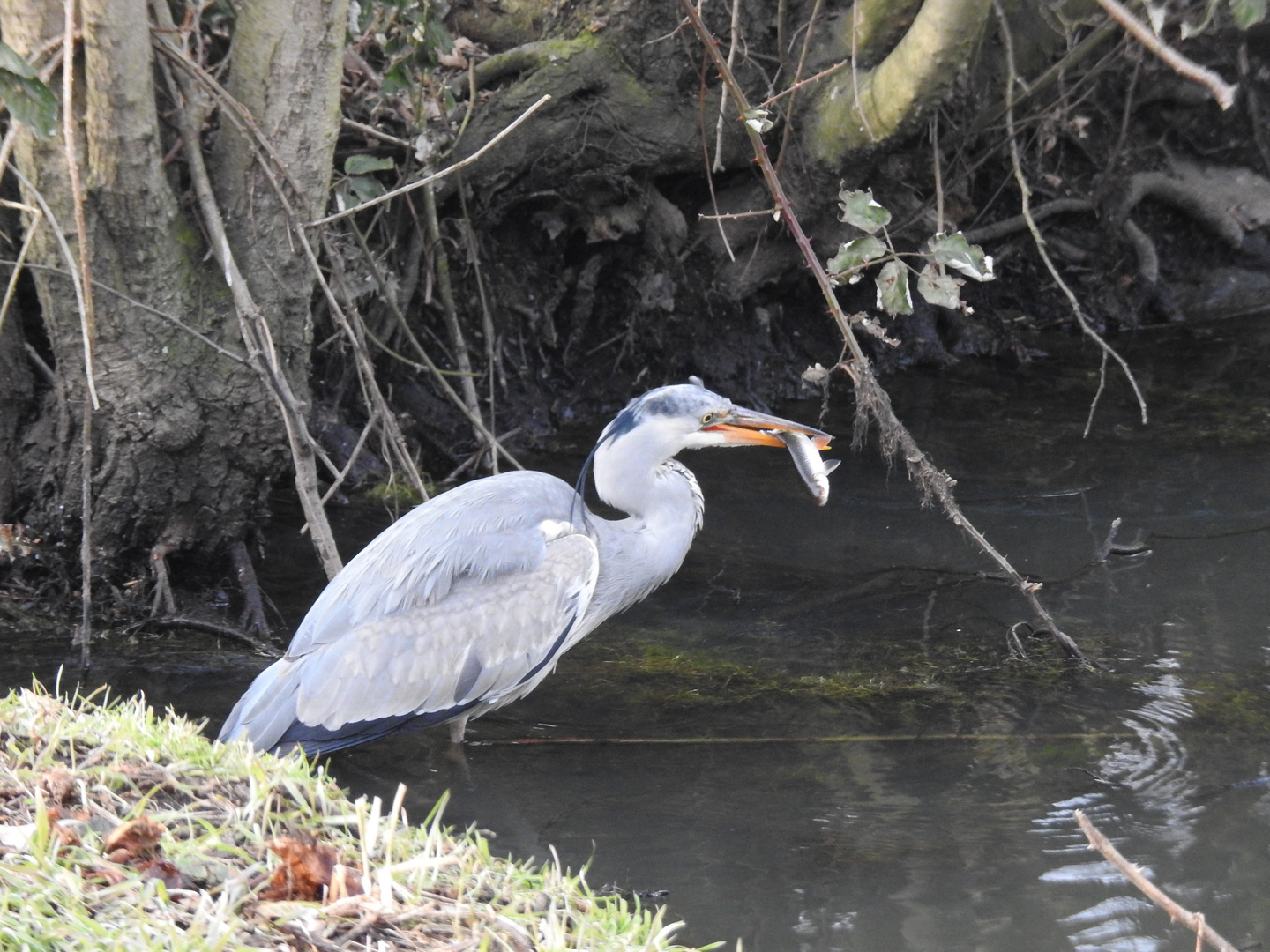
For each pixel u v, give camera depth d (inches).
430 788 328.5
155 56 404.5
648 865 289.1
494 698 347.9
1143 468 583.8
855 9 543.5
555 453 634.2
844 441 641.6
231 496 444.8
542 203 663.1
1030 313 853.2
